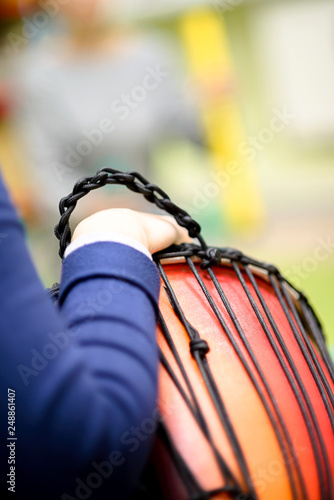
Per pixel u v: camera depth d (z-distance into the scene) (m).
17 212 0.46
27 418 0.43
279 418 0.56
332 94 4.07
